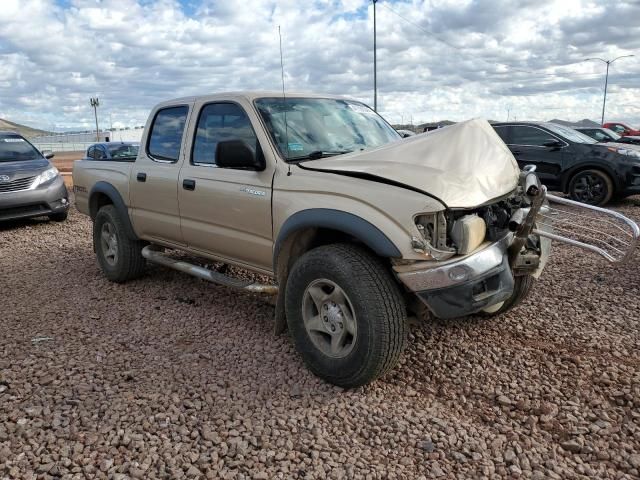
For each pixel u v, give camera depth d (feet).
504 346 13.23
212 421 10.23
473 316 15.12
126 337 14.30
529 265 12.39
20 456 9.26
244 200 13.20
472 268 10.16
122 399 11.01
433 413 10.37
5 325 15.31
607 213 11.32
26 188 31.12
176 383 11.69
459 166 11.40
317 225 11.23
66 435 9.84
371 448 9.37
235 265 14.62
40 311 16.51
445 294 10.10
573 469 8.78
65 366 12.57
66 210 33.73
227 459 9.11
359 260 10.73
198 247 15.65
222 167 12.90
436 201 10.05
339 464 8.94
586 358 12.47
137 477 8.70
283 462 8.99
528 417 10.15
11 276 20.89
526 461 8.93
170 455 9.24
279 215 12.29
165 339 14.14
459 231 10.21
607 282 18.08
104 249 19.42
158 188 16.22
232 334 14.35
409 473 8.70
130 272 18.71
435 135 12.17
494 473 8.70
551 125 37.88
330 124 14.47
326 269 10.95
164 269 20.74
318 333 11.73
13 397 11.14
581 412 10.31
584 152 35.32
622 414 10.24
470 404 10.74
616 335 13.75
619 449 9.21
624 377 11.50
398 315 10.52
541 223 12.85
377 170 11.18
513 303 14.14
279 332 12.94
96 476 8.74
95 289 18.72
